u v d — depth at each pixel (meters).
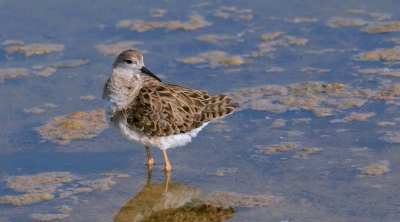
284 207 11.71
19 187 12.70
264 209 11.69
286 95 16.00
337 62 17.48
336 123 14.66
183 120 13.03
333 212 11.46
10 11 20.55
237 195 12.22
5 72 17.50
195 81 16.83
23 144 14.28
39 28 19.70
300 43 18.64
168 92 13.14
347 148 13.65
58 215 11.76
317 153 13.53
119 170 13.39
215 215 11.65
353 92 15.94
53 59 18.19
